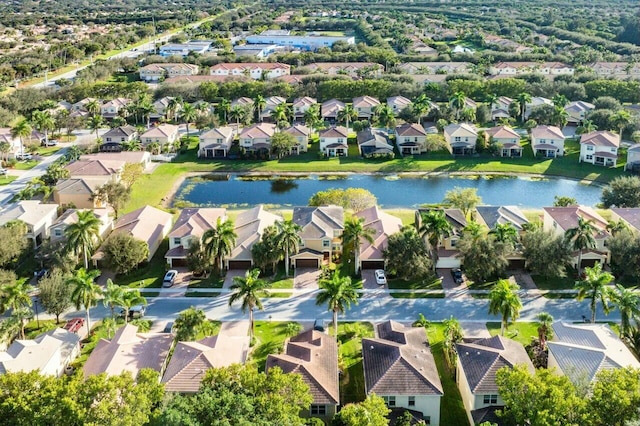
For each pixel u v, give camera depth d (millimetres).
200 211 110812
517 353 68188
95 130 178000
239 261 98688
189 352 68438
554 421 50812
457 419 65500
